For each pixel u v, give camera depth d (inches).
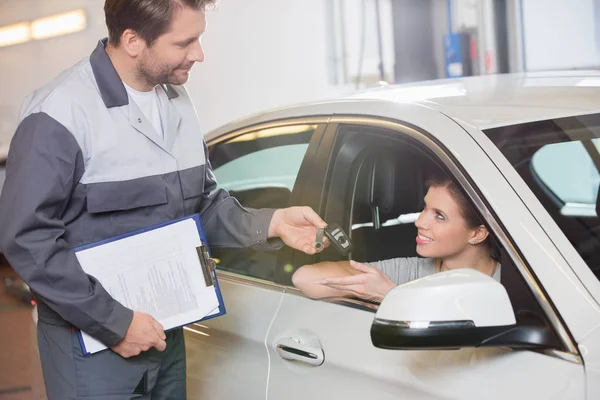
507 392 73.5
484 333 71.1
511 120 89.0
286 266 101.3
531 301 74.4
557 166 88.9
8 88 303.0
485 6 287.1
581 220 87.8
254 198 112.5
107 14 91.3
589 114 89.4
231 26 265.3
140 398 96.1
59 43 278.2
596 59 278.5
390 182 100.8
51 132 88.4
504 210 79.4
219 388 103.3
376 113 97.2
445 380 78.3
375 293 89.4
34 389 131.6
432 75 289.0
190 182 97.8
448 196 87.7
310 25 266.2
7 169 90.0
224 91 269.9
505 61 288.5
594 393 68.7
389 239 102.0
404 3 279.9
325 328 91.1
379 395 84.2
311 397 91.0
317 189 101.8
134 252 92.1
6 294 290.7
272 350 96.4
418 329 70.6
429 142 88.4
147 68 92.1
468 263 89.5
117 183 92.3
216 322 104.1
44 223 87.4
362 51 274.5
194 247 93.0
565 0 280.2
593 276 74.8
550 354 72.1
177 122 97.5
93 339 92.3
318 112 106.0
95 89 92.0
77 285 88.4
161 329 92.0
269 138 112.2
